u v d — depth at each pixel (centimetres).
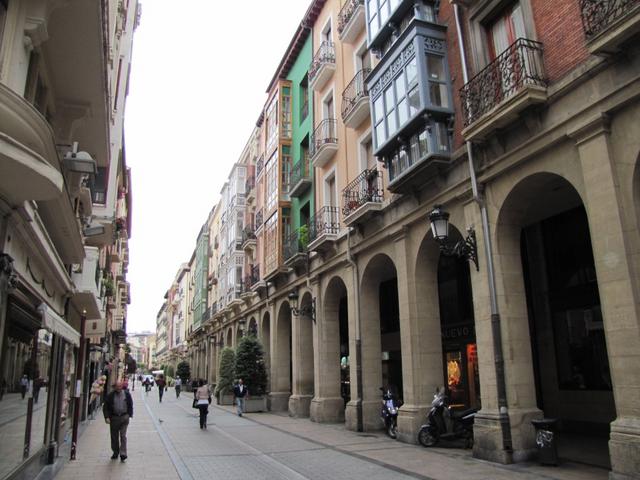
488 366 1040
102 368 3256
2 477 690
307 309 2125
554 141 909
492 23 1141
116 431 1130
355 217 1591
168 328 10050
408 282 1374
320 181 2136
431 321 1346
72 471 990
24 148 536
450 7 1273
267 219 2728
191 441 1427
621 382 746
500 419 971
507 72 1009
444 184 1239
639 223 762
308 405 2136
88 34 809
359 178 1706
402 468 962
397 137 1334
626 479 705
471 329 1580
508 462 944
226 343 3822
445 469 933
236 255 3650
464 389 1589
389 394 1462
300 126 2497
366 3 1576
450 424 1252
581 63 873
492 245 1060
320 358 1944
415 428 1266
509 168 1020
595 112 831
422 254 1364
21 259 759
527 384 998
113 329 3856
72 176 1120
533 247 1424
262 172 3095
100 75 933
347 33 1834
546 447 918
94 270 1465
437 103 1226
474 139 1069
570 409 1299
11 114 527
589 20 816
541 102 927
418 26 1260
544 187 1029
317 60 2156
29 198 624
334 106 2036
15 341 744
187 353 6962
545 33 962
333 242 1864
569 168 895
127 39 1712
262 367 2484
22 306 768
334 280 1917
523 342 1016
